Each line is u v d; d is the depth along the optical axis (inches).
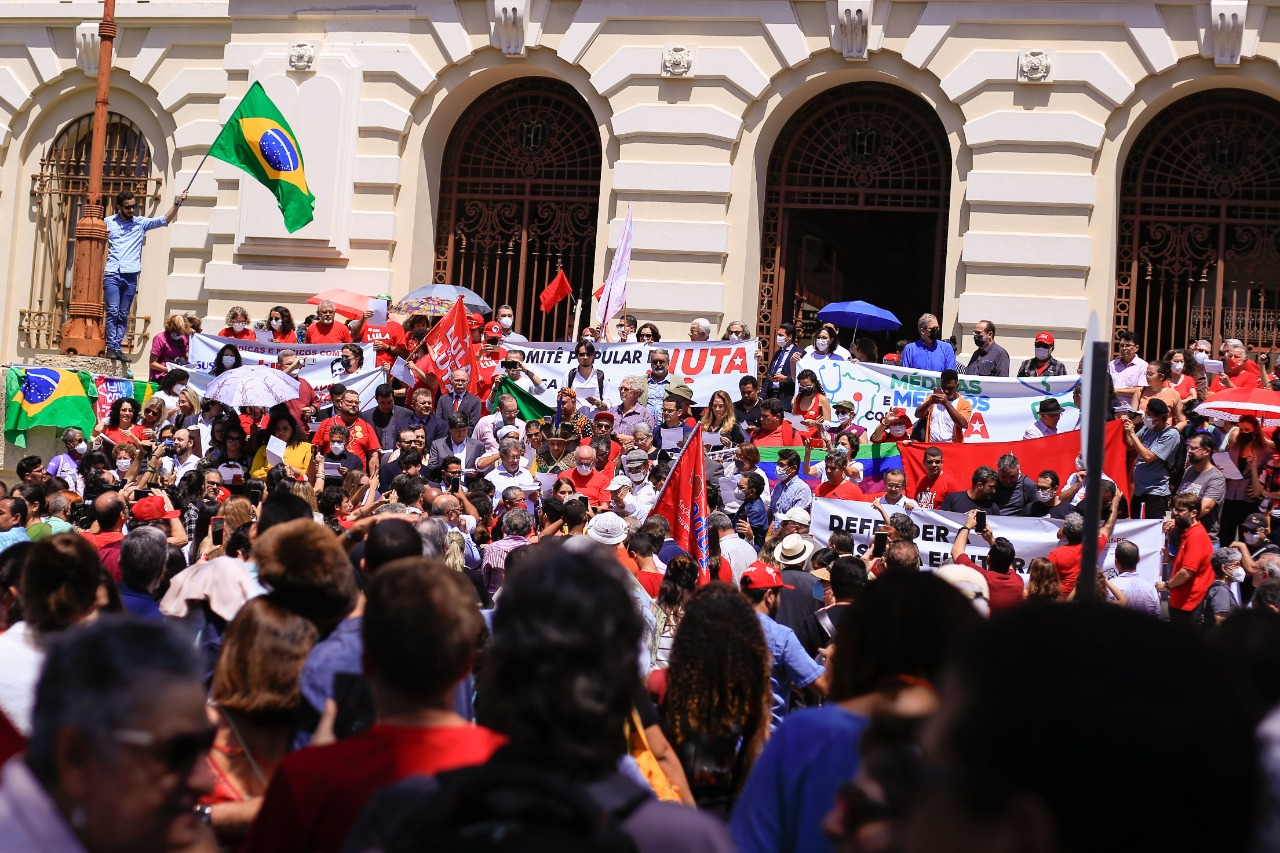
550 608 113.2
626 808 116.9
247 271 829.2
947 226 776.3
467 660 143.3
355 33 827.4
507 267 834.8
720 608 221.0
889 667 149.1
